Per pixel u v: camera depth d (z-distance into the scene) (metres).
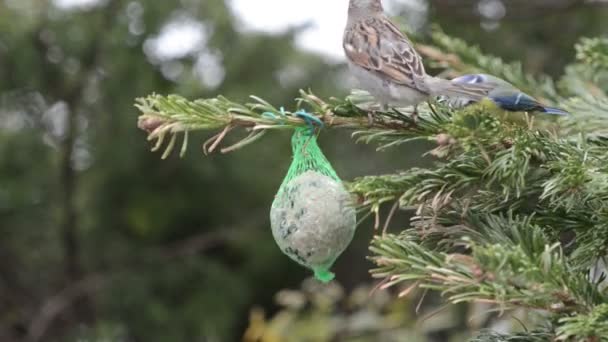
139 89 14.66
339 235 5.44
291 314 12.61
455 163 4.31
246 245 15.95
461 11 12.05
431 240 4.41
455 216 4.45
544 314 4.37
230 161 15.32
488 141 4.30
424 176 4.27
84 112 14.94
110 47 14.55
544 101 6.39
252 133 4.78
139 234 15.85
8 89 14.63
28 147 14.72
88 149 15.02
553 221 4.51
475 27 12.30
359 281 17.08
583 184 4.11
